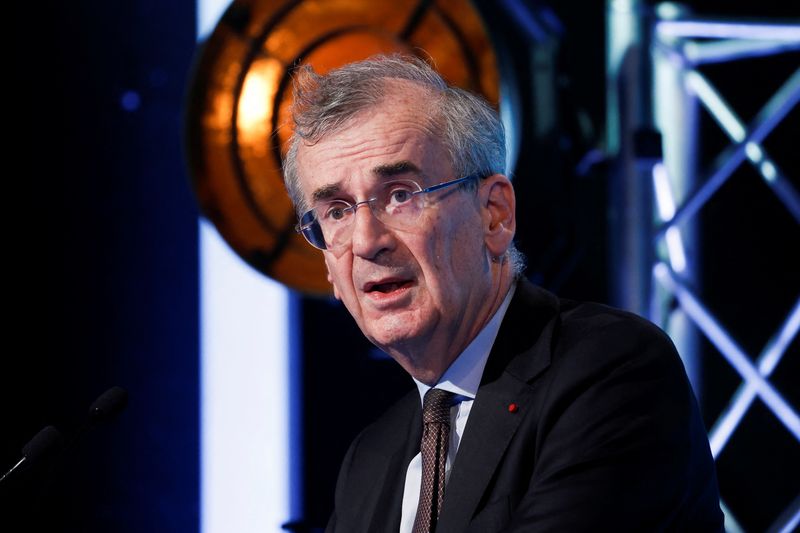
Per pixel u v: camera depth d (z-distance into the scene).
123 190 12.63
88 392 12.54
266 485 12.44
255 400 12.52
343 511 6.67
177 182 12.66
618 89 10.48
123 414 12.52
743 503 11.38
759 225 11.52
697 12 11.38
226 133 9.67
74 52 12.55
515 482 5.53
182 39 12.56
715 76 11.62
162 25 12.56
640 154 10.21
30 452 5.77
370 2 9.41
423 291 5.79
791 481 11.30
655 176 10.66
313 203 6.00
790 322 10.79
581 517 5.10
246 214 9.73
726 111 11.05
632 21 10.47
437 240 5.75
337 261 5.93
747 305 11.52
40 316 12.51
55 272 12.56
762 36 10.81
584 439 5.31
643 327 5.85
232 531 12.44
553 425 5.52
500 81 9.13
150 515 12.46
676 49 11.02
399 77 6.02
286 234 9.74
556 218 10.91
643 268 10.29
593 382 5.55
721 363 11.38
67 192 12.58
